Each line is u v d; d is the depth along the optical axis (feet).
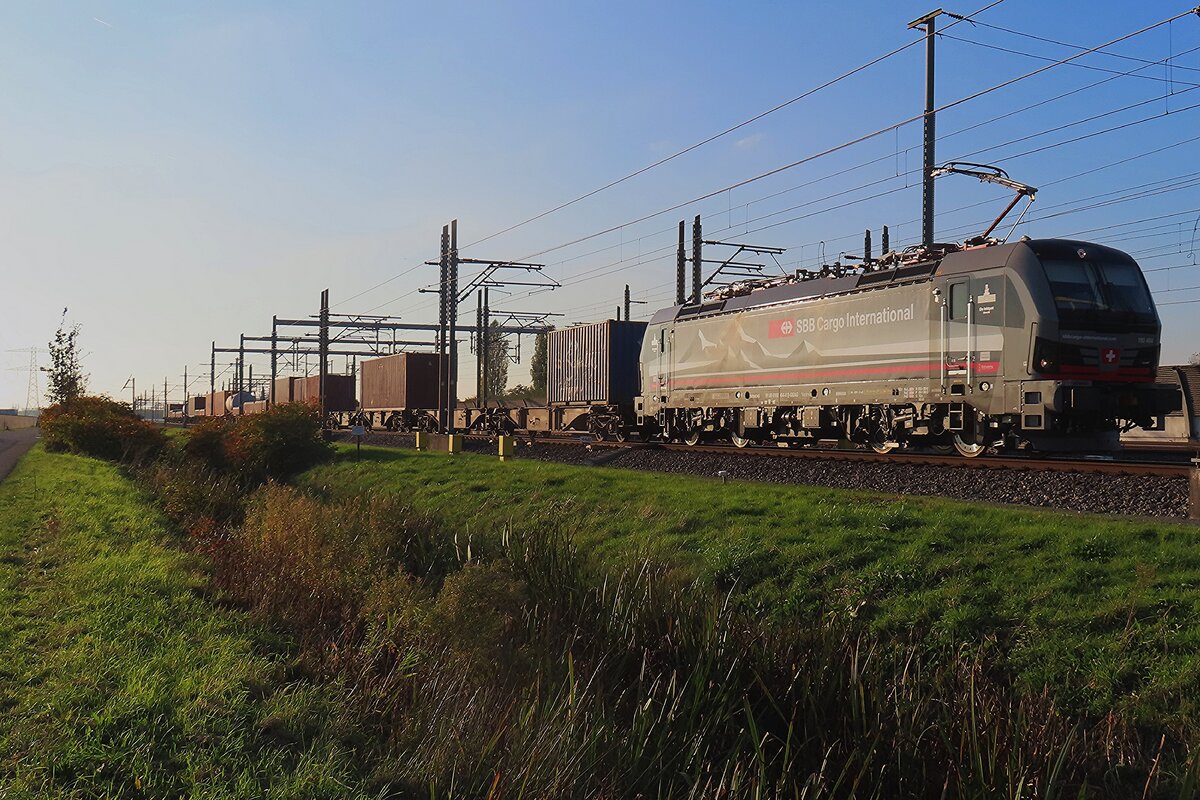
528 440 104.37
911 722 21.75
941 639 28.14
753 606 33.42
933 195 71.61
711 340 84.12
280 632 29.78
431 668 25.16
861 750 21.67
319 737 20.80
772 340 76.13
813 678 24.53
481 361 156.76
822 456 64.49
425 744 21.09
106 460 106.93
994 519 35.73
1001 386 55.77
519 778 19.42
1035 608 28.17
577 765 20.24
